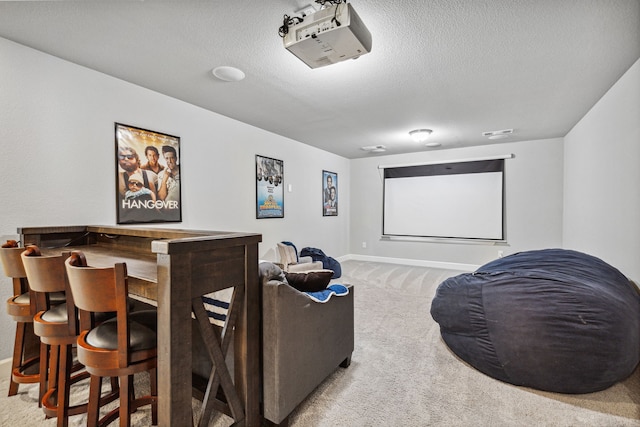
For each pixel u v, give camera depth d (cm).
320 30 173
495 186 536
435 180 588
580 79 267
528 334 189
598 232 329
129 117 276
